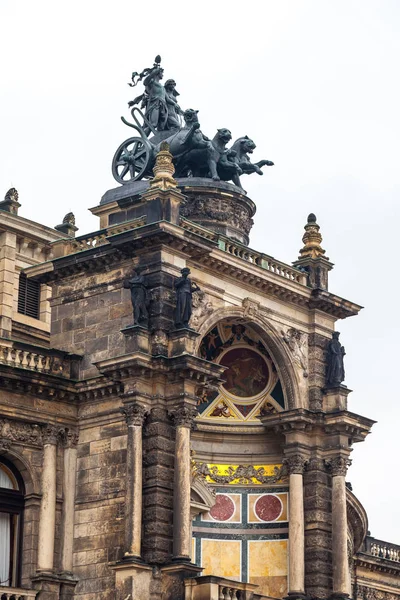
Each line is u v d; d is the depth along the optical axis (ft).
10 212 322.96
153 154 281.33
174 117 293.02
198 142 284.61
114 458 250.78
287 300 276.62
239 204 287.48
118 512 247.29
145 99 295.28
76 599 247.91
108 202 276.82
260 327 270.87
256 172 293.02
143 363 243.40
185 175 290.76
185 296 250.57
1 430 250.37
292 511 267.18
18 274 320.91
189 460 244.63
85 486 253.44
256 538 274.57
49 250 328.49
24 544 250.98
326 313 282.97
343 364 279.49
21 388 252.01
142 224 259.19
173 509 242.58
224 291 264.52
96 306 262.67
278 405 276.62
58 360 260.01
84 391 256.93
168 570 238.07
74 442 256.93
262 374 278.87
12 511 252.01
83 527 251.39
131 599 234.99
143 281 251.39
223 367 250.78
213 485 277.44
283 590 269.64
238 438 279.08
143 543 240.32
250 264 266.98
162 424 245.24
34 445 254.47
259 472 277.85
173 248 254.06
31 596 243.19
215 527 275.39
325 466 271.90
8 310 314.96
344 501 269.44
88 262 263.70
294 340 276.41
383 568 354.95
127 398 244.63
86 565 248.73
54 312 269.03
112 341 258.16
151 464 243.40
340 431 271.69
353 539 322.96
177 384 246.27
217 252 261.03
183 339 247.50
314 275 283.18
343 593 264.31
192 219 282.15
